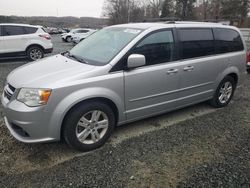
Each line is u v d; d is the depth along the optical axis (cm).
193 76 429
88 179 280
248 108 512
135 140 368
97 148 344
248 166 310
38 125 297
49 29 5097
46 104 293
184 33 414
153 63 375
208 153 338
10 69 884
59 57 407
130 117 371
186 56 415
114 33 404
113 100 338
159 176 288
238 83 530
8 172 287
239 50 515
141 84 362
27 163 304
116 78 335
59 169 296
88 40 440
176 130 403
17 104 300
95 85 320
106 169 298
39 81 305
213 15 4625
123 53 344
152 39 373
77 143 323
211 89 474
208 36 451
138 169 300
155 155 330
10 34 1009
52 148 338
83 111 317
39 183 271
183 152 339
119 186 271
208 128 414
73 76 311
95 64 342
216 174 294
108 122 346
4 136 360
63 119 310
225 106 520
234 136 388
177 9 4981
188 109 496
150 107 386
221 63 472
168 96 404
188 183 277
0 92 575
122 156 326
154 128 408
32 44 1057
